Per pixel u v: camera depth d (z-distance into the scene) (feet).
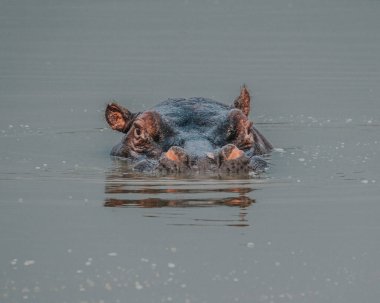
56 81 331.77
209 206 169.17
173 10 504.84
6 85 324.60
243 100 222.48
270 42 410.52
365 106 285.64
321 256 146.00
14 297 131.03
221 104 215.31
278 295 132.26
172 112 207.72
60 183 188.44
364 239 153.17
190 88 319.27
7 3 522.88
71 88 319.68
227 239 152.66
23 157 216.33
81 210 168.45
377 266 142.10
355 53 381.60
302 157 212.84
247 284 135.85
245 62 366.84
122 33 436.35
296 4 519.19
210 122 202.69
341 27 445.78
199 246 149.48
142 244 150.30
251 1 532.73
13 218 164.55
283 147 226.99
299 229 157.69
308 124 260.42
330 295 132.57
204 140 196.03
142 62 369.09
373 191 180.14
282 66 357.82
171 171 189.16
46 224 160.86
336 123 260.83
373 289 134.10
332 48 393.70
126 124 224.12
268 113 278.87
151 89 318.24
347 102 292.40
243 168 189.16
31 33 434.30
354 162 207.21
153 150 200.75
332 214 165.58
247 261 143.95
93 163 208.23
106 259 144.15
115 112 224.94
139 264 142.31
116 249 148.25
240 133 199.72
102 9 507.30
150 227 158.20
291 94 307.37
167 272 139.64
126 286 134.72
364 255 146.41
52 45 406.41
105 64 365.40
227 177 187.01
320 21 463.83
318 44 403.54
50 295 131.64
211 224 159.63
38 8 508.12
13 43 409.90
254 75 341.41
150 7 516.32
